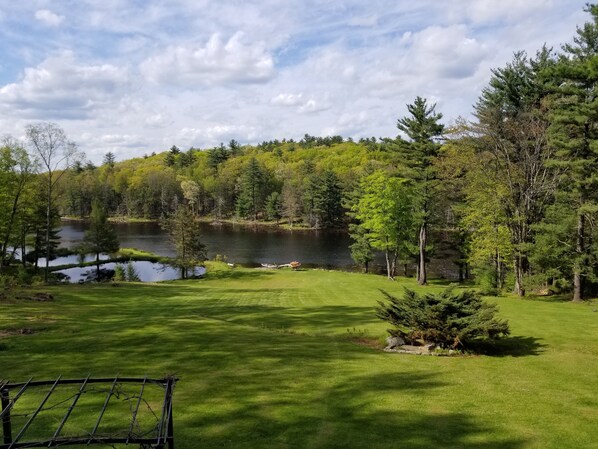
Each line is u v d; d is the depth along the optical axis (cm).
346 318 1959
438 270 5056
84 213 11562
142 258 5928
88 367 1043
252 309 2252
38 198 4375
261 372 1033
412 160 3691
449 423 754
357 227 4962
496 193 2834
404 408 820
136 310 2141
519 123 2902
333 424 732
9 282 2675
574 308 2262
